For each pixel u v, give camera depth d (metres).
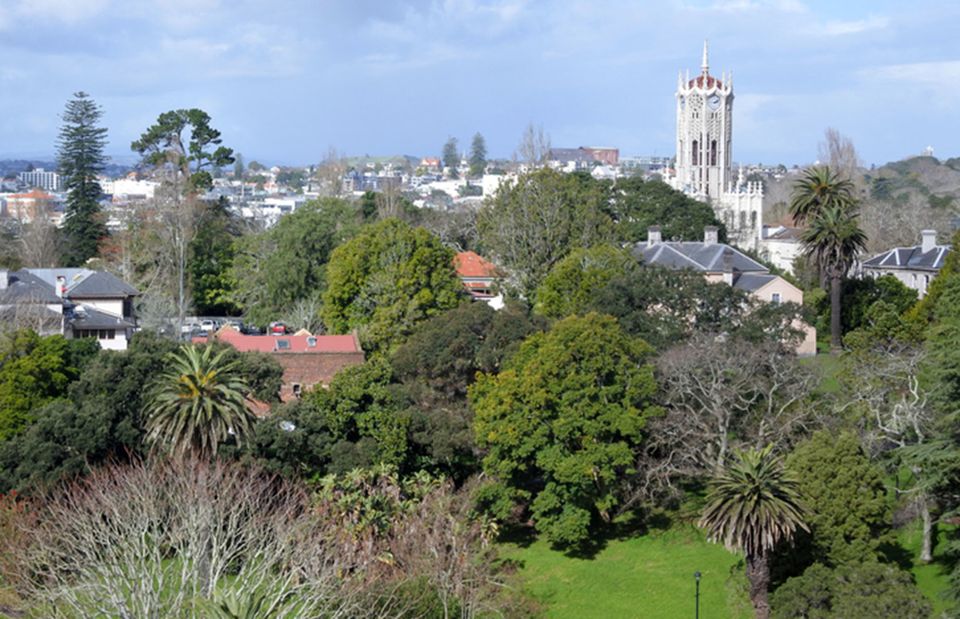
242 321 146.00
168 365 79.12
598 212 127.69
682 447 79.31
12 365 83.00
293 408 79.62
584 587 70.25
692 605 66.94
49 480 71.06
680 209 153.25
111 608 51.16
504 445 75.75
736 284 118.56
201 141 188.50
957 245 106.62
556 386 76.31
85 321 112.44
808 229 116.44
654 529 77.94
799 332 88.62
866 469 64.50
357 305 111.69
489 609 62.94
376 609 55.47
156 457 70.94
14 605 57.38
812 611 57.75
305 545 60.31
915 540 68.75
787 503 60.62
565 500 75.62
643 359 83.00
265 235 146.00
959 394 59.28
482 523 72.50
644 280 93.94
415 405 84.19
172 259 150.00
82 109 175.75
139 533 57.22
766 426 77.19
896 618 55.16
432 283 111.00
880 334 85.50
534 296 116.56
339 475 76.62
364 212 182.50
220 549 58.47
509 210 123.06
